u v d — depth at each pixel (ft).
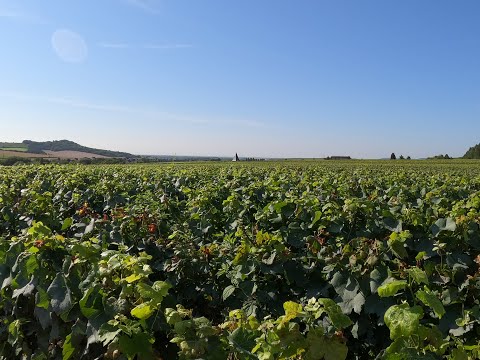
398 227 17.85
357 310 12.62
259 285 15.35
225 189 31.83
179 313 8.87
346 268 13.71
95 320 9.82
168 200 26.73
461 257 15.21
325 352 7.61
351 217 18.97
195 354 7.98
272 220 20.13
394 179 42.75
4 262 14.12
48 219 23.62
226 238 20.06
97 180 41.16
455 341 9.79
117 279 10.37
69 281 11.25
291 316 7.96
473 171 82.64
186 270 16.49
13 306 14.17
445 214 20.70
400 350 7.07
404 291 12.58
